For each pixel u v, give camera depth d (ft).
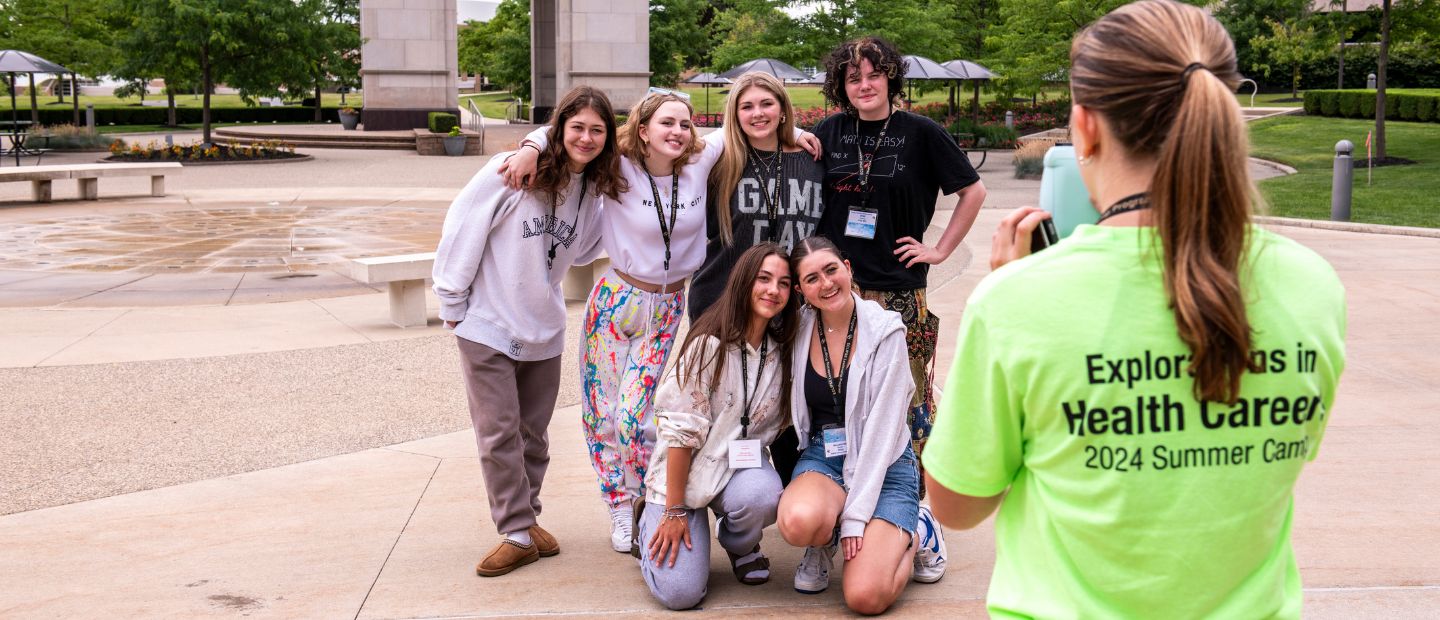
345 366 25.52
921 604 12.67
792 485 12.68
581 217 14.03
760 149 14.47
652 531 12.76
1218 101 4.62
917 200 14.42
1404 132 95.91
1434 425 19.38
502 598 12.92
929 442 5.59
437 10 123.85
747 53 135.13
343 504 16.34
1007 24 129.59
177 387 23.47
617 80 125.90
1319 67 165.58
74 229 51.31
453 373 24.93
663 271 14.34
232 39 102.42
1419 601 12.35
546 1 148.77
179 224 53.42
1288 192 61.57
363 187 75.41
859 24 131.54
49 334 28.63
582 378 14.97
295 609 12.60
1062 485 5.10
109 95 259.39
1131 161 5.01
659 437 12.71
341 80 142.61
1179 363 4.78
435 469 18.06
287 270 39.83
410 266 29.55
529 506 13.97
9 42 135.64
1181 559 4.95
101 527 15.37
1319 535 14.39
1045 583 5.32
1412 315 29.35
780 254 12.49
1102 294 4.89
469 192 13.48
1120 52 4.91
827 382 12.72
